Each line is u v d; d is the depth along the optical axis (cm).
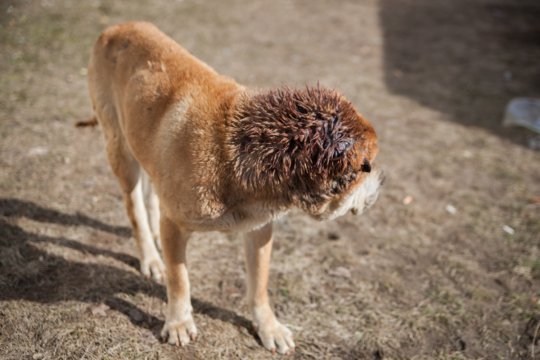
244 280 335
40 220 360
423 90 682
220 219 239
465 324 319
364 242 390
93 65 326
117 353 264
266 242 273
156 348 272
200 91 255
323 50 788
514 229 421
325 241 387
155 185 259
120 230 368
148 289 315
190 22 823
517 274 369
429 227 416
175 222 251
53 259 326
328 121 221
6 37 664
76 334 271
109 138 318
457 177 492
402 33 902
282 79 655
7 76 567
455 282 356
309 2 1032
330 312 318
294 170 223
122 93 297
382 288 343
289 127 221
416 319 319
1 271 310
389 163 501
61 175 418
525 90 705
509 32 945
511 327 320
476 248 395
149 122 265
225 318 301
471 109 641
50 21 734
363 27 916
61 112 512
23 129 474
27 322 275
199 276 334
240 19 879
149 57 287
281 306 318
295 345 289
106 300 300
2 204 369
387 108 617
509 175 502
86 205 388
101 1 840
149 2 876
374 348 295
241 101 241
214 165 232
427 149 537
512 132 591
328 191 228
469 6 1084
